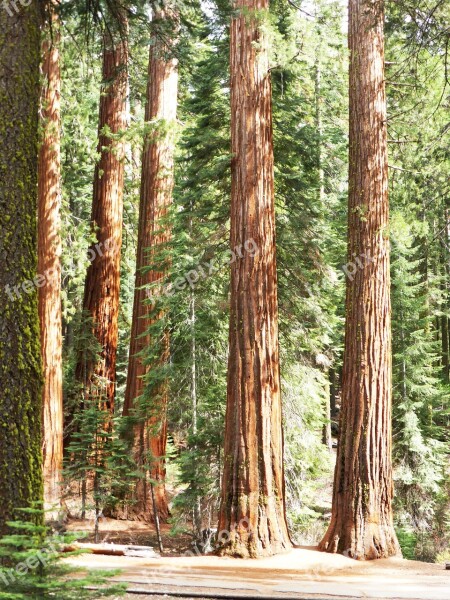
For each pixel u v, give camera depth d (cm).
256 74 1169
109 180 1925
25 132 652
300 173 1524
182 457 1368
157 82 1778
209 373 1515
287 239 1470
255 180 1150
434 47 1257
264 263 1143
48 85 1522
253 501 1085
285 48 1137
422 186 1354
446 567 1021
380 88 1188
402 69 1241
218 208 1463
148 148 1767
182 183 1491
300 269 1477
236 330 1130
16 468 612
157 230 1672
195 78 1524
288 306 1503
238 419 1109
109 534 1545
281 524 1107
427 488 1883
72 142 1828
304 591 841
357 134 1183
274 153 1484
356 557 1077
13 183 639
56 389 1532
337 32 1281
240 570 972
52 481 1445
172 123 1681
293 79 1523
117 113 1931
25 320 634
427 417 1983
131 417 1511
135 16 941
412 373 1956
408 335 1998
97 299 1916
